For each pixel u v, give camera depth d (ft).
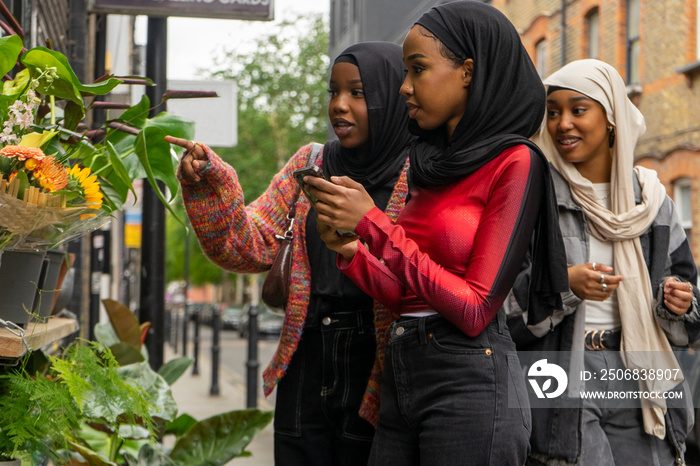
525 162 6.46
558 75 8.87
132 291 41.78
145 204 17.10
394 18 45.27
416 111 6.91
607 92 8.69
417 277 6.30
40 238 6.81
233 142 20.31
